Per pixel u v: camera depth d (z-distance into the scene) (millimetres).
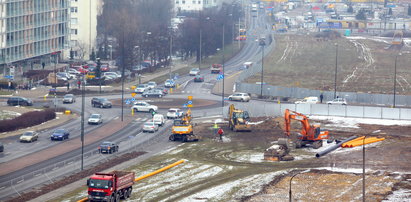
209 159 194375
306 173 176125
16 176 173625
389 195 155625
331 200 152875
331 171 177875
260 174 176625
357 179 169500
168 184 167125
